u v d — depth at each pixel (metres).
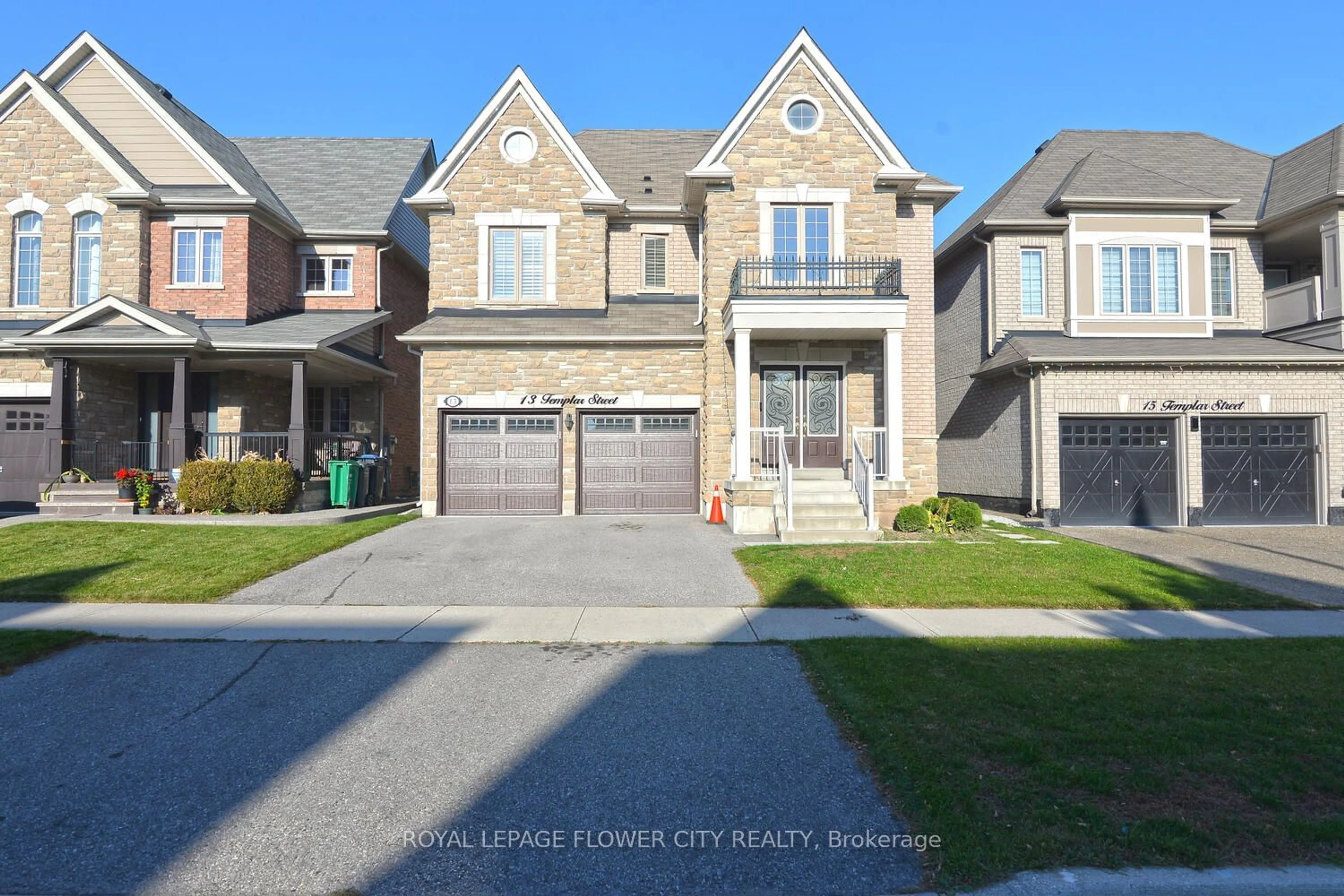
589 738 5.02
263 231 18.28
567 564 11.01
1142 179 18.53
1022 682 5.85
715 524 14.95
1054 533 14.60
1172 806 3.97
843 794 4.25
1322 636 7.49
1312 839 3.67
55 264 17.31
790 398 15.99
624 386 16.42
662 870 3.56
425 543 12.59
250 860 3.64
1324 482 16.92
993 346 18.62
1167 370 16.78
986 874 3.44
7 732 5.15
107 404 17.22
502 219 17.36
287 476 15.45
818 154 15.83
